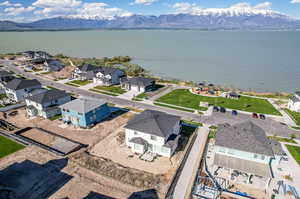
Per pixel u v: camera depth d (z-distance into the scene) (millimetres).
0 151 33281
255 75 92000
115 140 37125
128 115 47625
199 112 49875
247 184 27047
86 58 132250
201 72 97938
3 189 25594
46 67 94000
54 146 34812
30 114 46812
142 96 61000
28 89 57531
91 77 77375
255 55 140250
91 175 28062
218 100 58406
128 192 25266
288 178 28078
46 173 28391
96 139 37406
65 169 29203
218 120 45875
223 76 90938
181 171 29156
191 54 148000
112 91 65438
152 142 32719
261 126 43500
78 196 24562
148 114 36906
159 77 87875
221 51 160250
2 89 64188
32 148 34062
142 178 27297
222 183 27188
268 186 26531
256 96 62969
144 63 117938
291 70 99500
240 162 27938
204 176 28250
